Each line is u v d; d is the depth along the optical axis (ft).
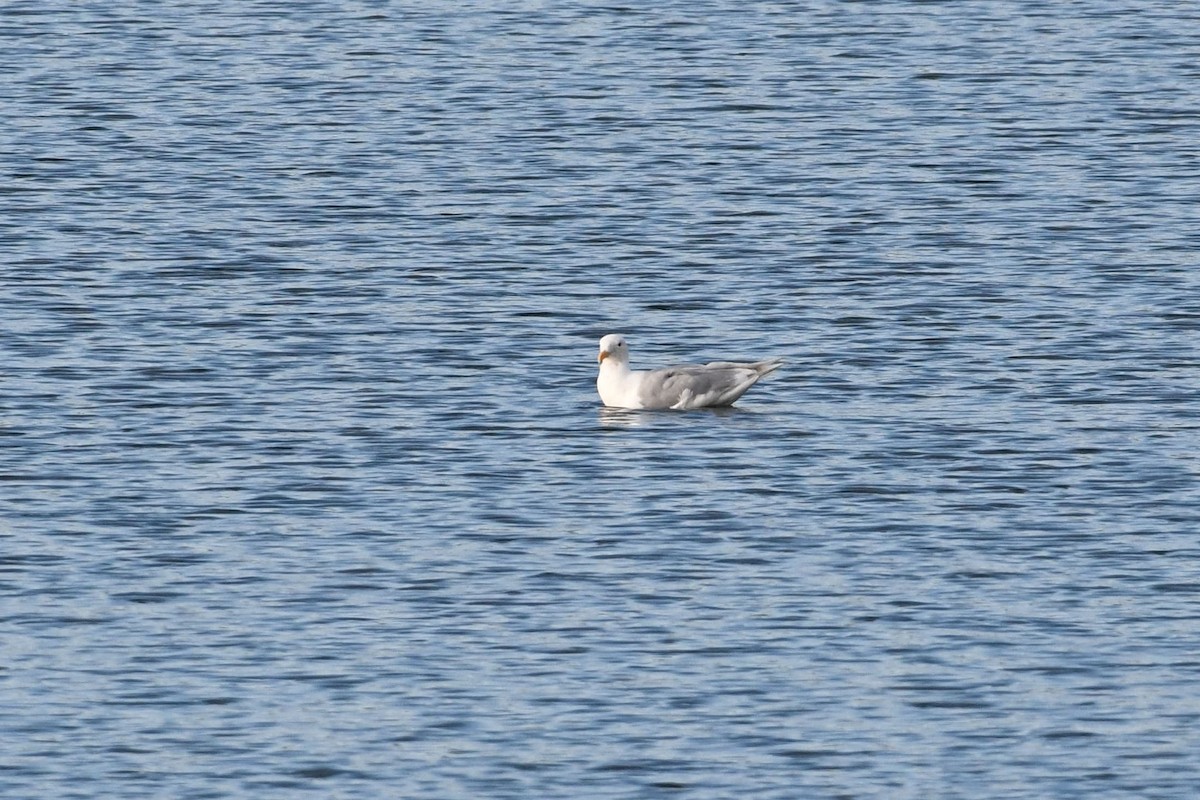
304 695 90.07
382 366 134.21
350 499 111.04
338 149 193.47
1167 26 248.52
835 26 248.52
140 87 217.77
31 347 136.67
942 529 106.83
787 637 95.04
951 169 185.98
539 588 99.96
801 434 121.29
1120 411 124.88
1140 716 88.33
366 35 244.22
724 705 89.25
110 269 155.33
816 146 194.90
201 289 150.82
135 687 90.63
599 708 88.99
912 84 219.82
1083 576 101.24
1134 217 170.09
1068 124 202.39
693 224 169.17
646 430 122.21
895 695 90.02
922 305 147.02
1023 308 146.00
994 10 258.37
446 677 91.50
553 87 219.00
